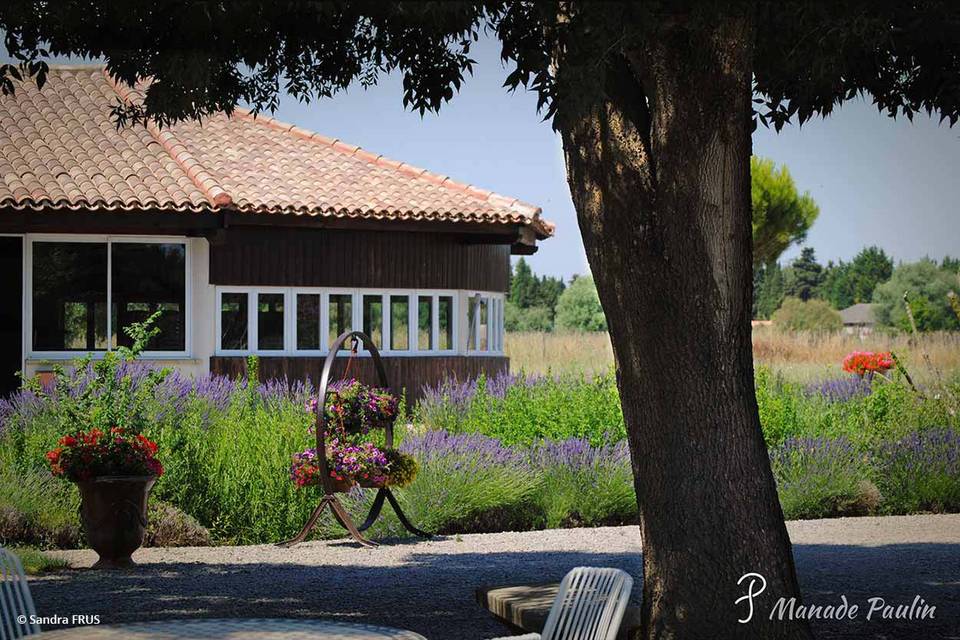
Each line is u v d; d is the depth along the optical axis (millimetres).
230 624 4828
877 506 14586
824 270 115125
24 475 12391
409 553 11359
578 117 5598
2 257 21828
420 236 24609
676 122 6086
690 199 6117
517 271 98688
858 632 7918
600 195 6359
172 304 22641
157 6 7469
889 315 75938
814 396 17859
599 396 15805
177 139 25266
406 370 24312
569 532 12750
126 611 8430
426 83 7352
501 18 6227
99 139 24391
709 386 6195
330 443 12133
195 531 12211
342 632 4656
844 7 5746
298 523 12625
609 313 6422
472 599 8945
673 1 5570
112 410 11773
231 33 7855
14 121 24828
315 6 6441
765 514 6219
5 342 21906
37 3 7332
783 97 8414
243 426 13477
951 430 15836
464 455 13375
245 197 22609
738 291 6219
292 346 23453
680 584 6207
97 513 10414
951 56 8031
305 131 27703
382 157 26875
